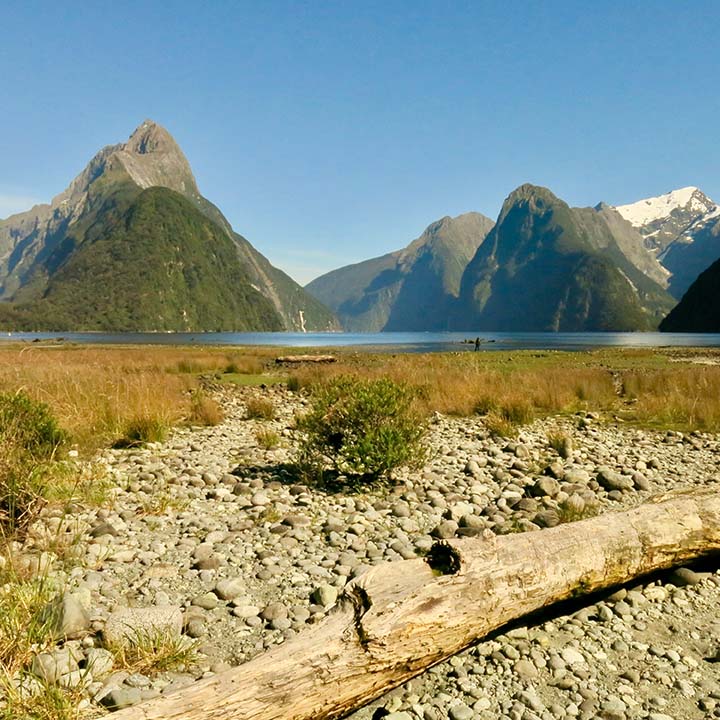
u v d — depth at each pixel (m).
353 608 3.48
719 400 15.73
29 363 24.30
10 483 5.63
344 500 7.70
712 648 4.16
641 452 11.05
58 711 3.17
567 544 4.39
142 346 71.62
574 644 4.18
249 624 4.36
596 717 3.38
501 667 3.87
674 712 3.45
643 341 109.62
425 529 6.64
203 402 15.24
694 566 5.41
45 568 4.89
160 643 3.89
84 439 10.41
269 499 7.64
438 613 3.55
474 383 18.05
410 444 8.89
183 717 2.74
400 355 43.25
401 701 3.56
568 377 20.91
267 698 2.91
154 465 9.36
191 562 5.47
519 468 9.63
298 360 34.41
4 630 3.80
